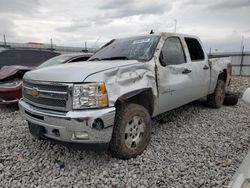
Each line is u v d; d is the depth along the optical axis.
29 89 2.88
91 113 2.36
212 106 5.44
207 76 4.59
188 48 4.15
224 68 5.41
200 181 2.37
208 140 3.49
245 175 1.28
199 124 4.27
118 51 3.73
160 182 2.38
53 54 7.54
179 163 2.77
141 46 3.51
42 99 2.66
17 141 3.51
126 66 2.76
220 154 3.00
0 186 2.36
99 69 2.57
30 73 3.01
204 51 4.57
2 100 5.31
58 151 3.13
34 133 2.81
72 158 2.92
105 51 4.04
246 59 18.25
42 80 2.64
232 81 11.09
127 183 2.37
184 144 3.33
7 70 5.55
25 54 7.11
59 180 2.45
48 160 2.89
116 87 2.57
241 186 1.23
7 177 2.53
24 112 2.96
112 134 2.68
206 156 2.95
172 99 3.55
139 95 3.10
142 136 3.01
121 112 2.72
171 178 2.45
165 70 3.32
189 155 2.98
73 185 2.36
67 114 2.39
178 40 3.88
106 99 2.46
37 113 2.63
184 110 5.27
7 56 6.91
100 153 3.03
